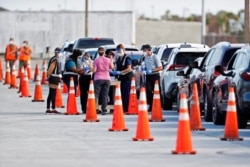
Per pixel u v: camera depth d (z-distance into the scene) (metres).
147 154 21.02
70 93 34.31
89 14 96.00
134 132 26.62
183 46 39.00
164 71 37.12
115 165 19.11
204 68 31.45
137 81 38.25
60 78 34.66
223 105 28.20
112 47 41.31
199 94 31.34
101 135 25.77
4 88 54.28
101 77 33.34
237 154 20.95
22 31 97.56
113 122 27.20
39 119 31.98
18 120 31.53
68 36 97.31
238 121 27.62
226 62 30.12
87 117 30.77
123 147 22.56
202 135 25.64
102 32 96.06
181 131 21.00
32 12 97.44
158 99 30.66
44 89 53.06
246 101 26.94
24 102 41.72
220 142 23.69
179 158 20.22
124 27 96.06
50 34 97.25
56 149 22.22
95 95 33.50
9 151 21.80
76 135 25.83
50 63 34.56
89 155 20.92
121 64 34.53
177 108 35.25
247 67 27.17
